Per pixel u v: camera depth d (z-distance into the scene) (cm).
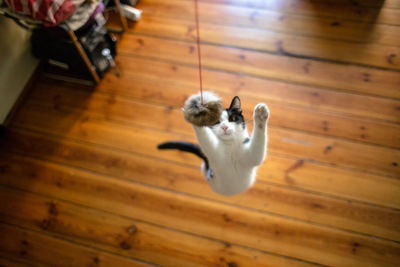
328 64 203
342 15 212
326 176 182
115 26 216
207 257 175
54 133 199
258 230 177
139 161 191
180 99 201
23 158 195
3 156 196
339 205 178
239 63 206
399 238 171
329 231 174
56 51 195
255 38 211
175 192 185
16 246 180
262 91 199
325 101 196
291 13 215
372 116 191
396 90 195
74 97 206
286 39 210
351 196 179
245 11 217
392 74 198
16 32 197
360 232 173
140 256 176
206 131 107
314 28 211
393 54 202
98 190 187
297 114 194
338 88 198
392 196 177
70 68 206
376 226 174
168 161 190
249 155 117
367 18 210
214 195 183
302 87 199
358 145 186
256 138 111
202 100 90
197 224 179
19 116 204
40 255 178
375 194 178
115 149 194
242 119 120
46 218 184
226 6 219
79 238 180
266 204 180
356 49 205
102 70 207
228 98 199
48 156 195
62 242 179
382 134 188
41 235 181
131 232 180
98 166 192
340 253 171
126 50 214
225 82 203
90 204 185
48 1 162
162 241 178
